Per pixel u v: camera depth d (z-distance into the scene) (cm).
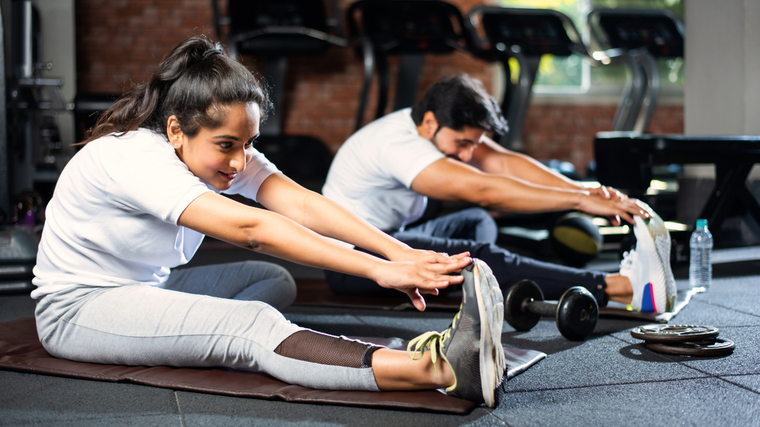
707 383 139
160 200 125
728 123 393
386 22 535
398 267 122
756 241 391
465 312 119
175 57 133
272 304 183
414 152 209
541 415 122
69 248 144
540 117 659
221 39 533
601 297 204
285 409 126
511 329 193
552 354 164
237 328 134
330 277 242
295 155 570
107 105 477
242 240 126
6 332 183
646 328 173
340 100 632
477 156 250
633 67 576
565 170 535
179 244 148
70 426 119
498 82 657
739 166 317
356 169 225
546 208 201
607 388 137
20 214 346
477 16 645
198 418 122
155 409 127
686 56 420
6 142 299
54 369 147
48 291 145
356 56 583
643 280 199
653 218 197
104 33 582
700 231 261
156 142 133
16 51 414
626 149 313
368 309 225
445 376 124
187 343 136
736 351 164
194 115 128
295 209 152
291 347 132
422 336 125
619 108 602
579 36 562
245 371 146
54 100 408
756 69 378
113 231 138
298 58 621
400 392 129
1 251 266
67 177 140
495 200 202
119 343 141
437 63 646
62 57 534
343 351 130
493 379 119
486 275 119
